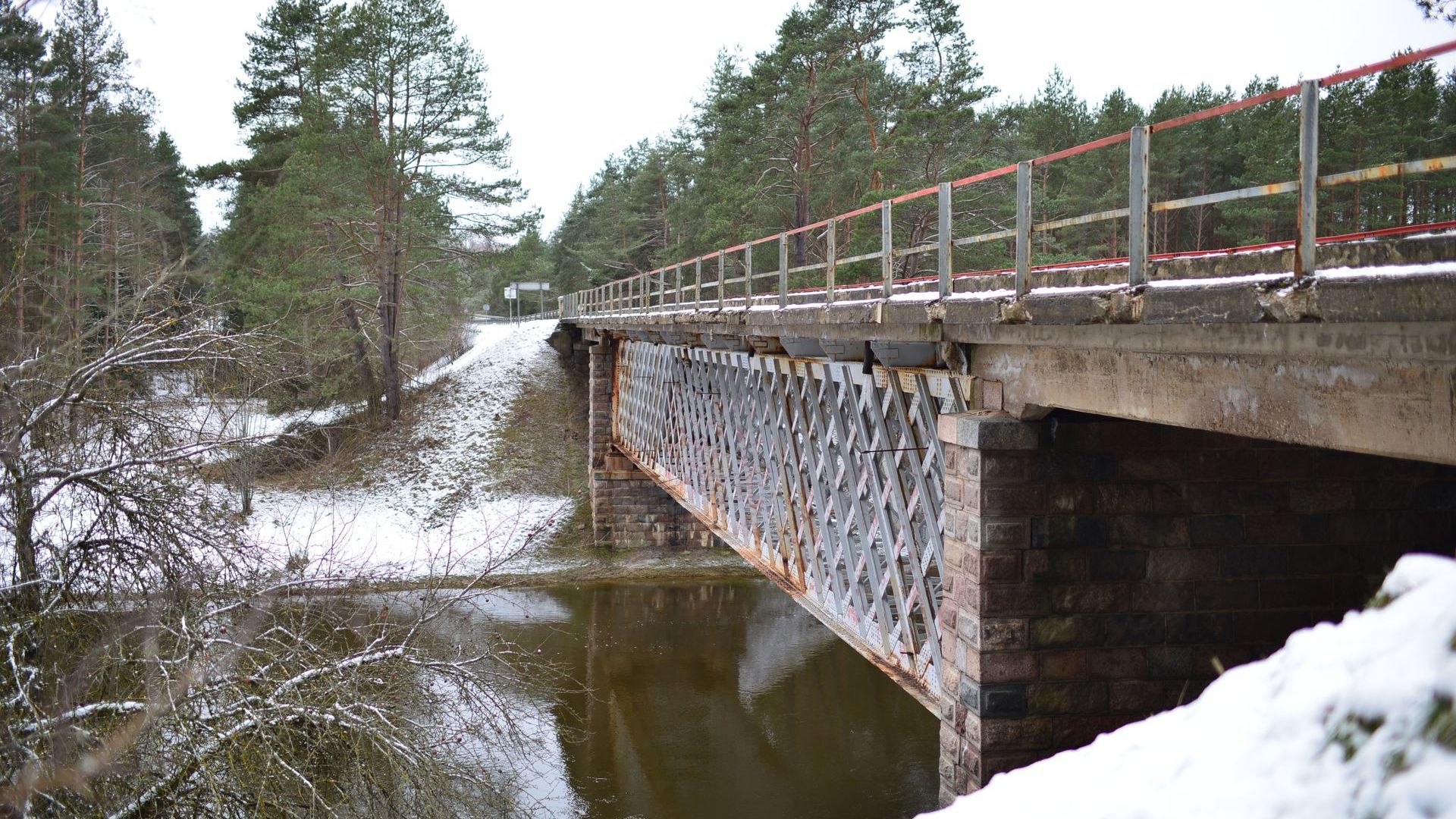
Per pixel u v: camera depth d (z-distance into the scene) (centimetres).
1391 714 250
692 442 2103
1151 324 527
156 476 988
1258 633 775
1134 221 557
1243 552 777
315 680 973
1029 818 328
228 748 843
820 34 3684
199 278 1185
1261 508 780
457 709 1099
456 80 4109
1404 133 1197
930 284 930
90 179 2819
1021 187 685
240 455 1102
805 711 2056
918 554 987
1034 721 756
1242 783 274
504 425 4394
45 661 863
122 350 992
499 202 4328
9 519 902
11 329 970
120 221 2816
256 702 910
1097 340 611
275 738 852
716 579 3194
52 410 912
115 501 941
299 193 3806
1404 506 790
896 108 3659
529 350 5103
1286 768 267
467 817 1036
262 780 813
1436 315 362
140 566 925
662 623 2708
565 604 2911
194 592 973
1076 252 2947
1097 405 646
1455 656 244
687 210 5047
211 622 963
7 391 889
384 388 4603
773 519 1596
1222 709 317
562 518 3703
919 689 978
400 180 4125
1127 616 766
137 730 702
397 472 4053
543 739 1825
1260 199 1992
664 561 3369
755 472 1578
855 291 1146
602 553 3428
